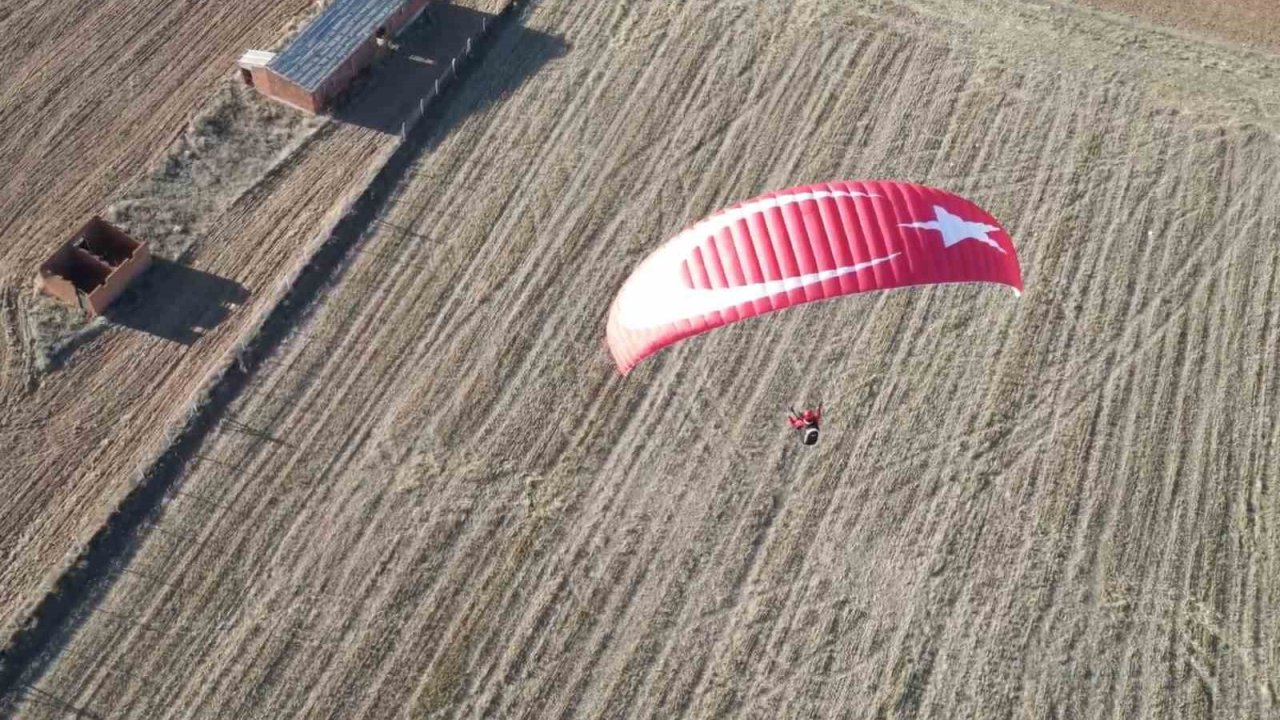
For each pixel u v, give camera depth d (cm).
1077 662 2252
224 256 2741
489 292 2717
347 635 2217
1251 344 2716
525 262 2772
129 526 2334
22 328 2592
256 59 3014
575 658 2211
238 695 2145
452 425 2498
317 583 2273
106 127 2961
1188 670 2252
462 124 3038
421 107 3041
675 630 2252
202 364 2567
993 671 2233
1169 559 2384
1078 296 2780
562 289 2727
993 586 2333
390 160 2934
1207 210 2973
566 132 3036
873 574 2334
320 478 2412
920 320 2705
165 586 2264
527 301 2703
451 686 2170
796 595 2303
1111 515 2438
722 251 2084
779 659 2227
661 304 2105
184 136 2948
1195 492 2477
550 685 2180
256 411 2505
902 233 2081
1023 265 2831
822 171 2995
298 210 2838
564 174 2948
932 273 2080
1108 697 2217
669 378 2588
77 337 2581
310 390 2541
